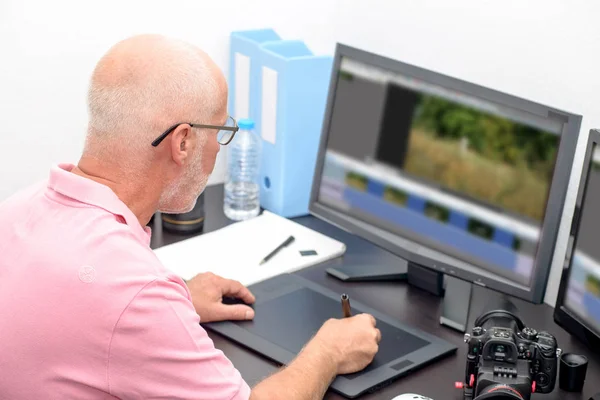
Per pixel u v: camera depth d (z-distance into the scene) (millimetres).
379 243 2002
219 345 1754
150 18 2326
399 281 2043
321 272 2070
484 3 2107
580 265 1711
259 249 2139
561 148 1669
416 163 1910
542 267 1733
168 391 1330
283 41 2354
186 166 1451
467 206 1834
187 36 2395
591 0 1869
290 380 1521
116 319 1282
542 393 1611
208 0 2389
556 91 1991
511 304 1776
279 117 2266
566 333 1858
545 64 2002
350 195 2061
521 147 1727
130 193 1410
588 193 1683
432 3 2244
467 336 1581
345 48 2021
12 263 1354
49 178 1423
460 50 2197
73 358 1301
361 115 2008
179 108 1390
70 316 1291
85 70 2289
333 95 2062
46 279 1311
